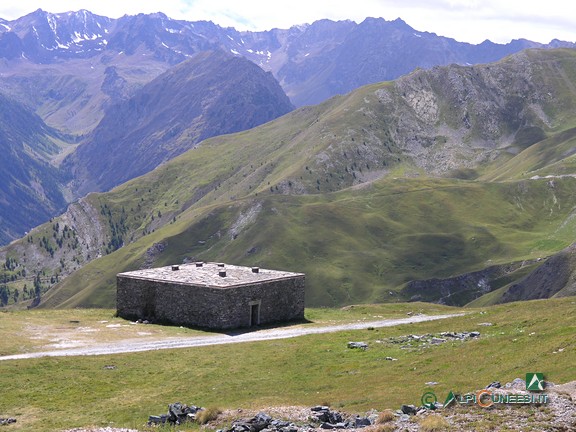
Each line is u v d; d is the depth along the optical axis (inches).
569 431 1209.4
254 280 3521.2
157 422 1680.6
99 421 1792.6
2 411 1951.3
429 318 3718.0
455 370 1995.6
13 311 3732.8
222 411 1673.2
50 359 2539.4
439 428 1282.0
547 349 1942.7
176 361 2571.4
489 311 3420.3
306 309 4252.0
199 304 3351.4
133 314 3607.3
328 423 1480.1
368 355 2484.0
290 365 2443.4
